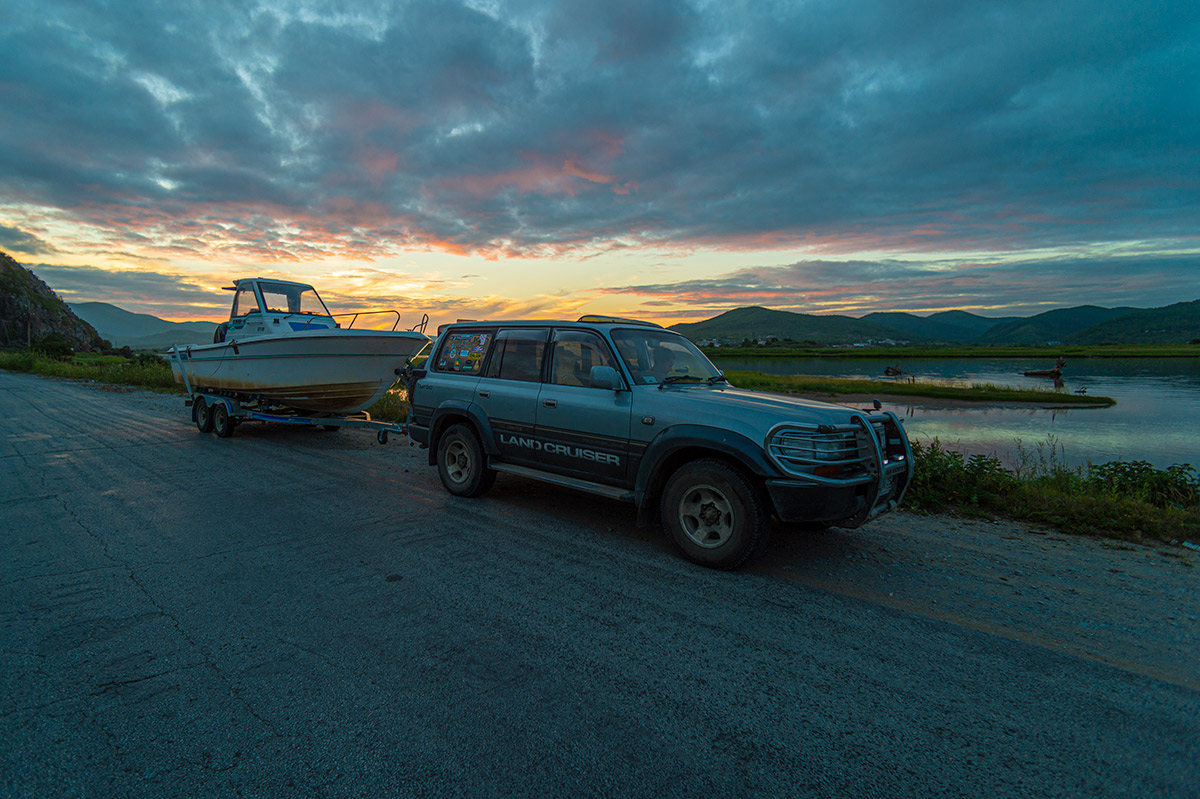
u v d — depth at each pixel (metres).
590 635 3.34
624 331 5.54
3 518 5.59
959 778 2.22
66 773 2.18
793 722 2.56
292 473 7.71
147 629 3.36
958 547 5.09
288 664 2.99
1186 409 23.84
